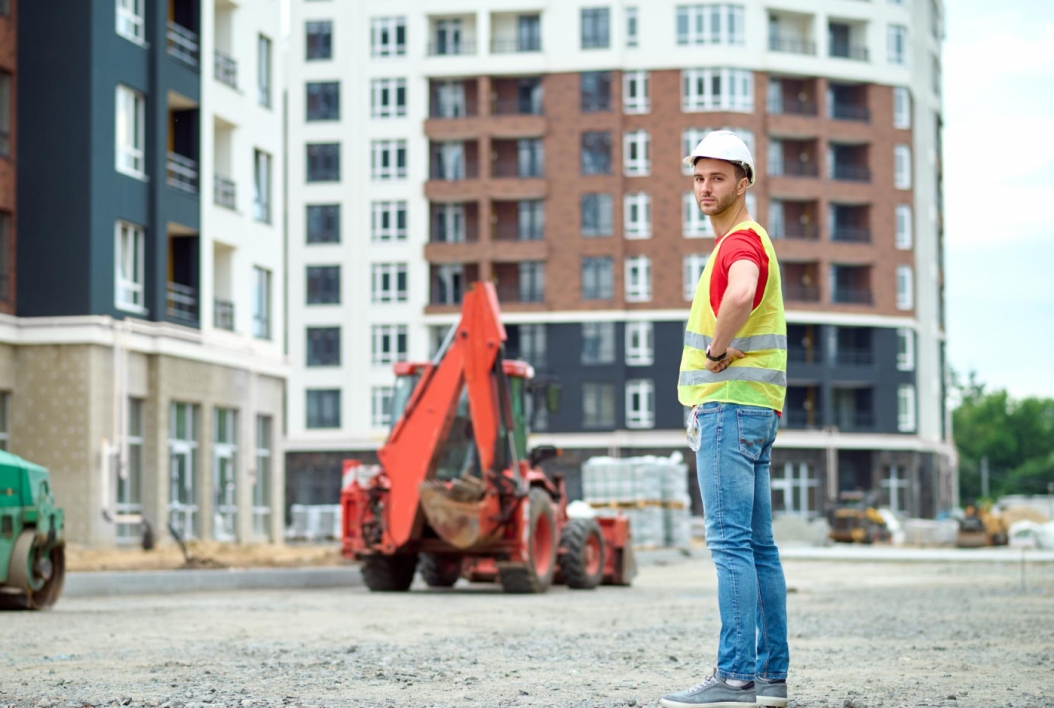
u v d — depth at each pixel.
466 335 18.70
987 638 10.40
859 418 71.75
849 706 6.03
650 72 68.75
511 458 18.84
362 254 69.94
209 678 7.45
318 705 6.20
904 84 71.38
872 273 70.44
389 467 19.03
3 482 13.87
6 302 30.70
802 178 68.75
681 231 68.25
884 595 18.16
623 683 7.09
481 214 68.19
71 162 31.03
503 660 8.52
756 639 5.77
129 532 32.19
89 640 10.34
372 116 70.00
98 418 30.53
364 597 18.09
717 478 5.59
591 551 20.81
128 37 32.69
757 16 68.75
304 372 70.38
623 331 68.06
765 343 5.64
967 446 139.00
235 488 37.31
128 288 32.75
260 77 40.38
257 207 39.91
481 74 68.44
